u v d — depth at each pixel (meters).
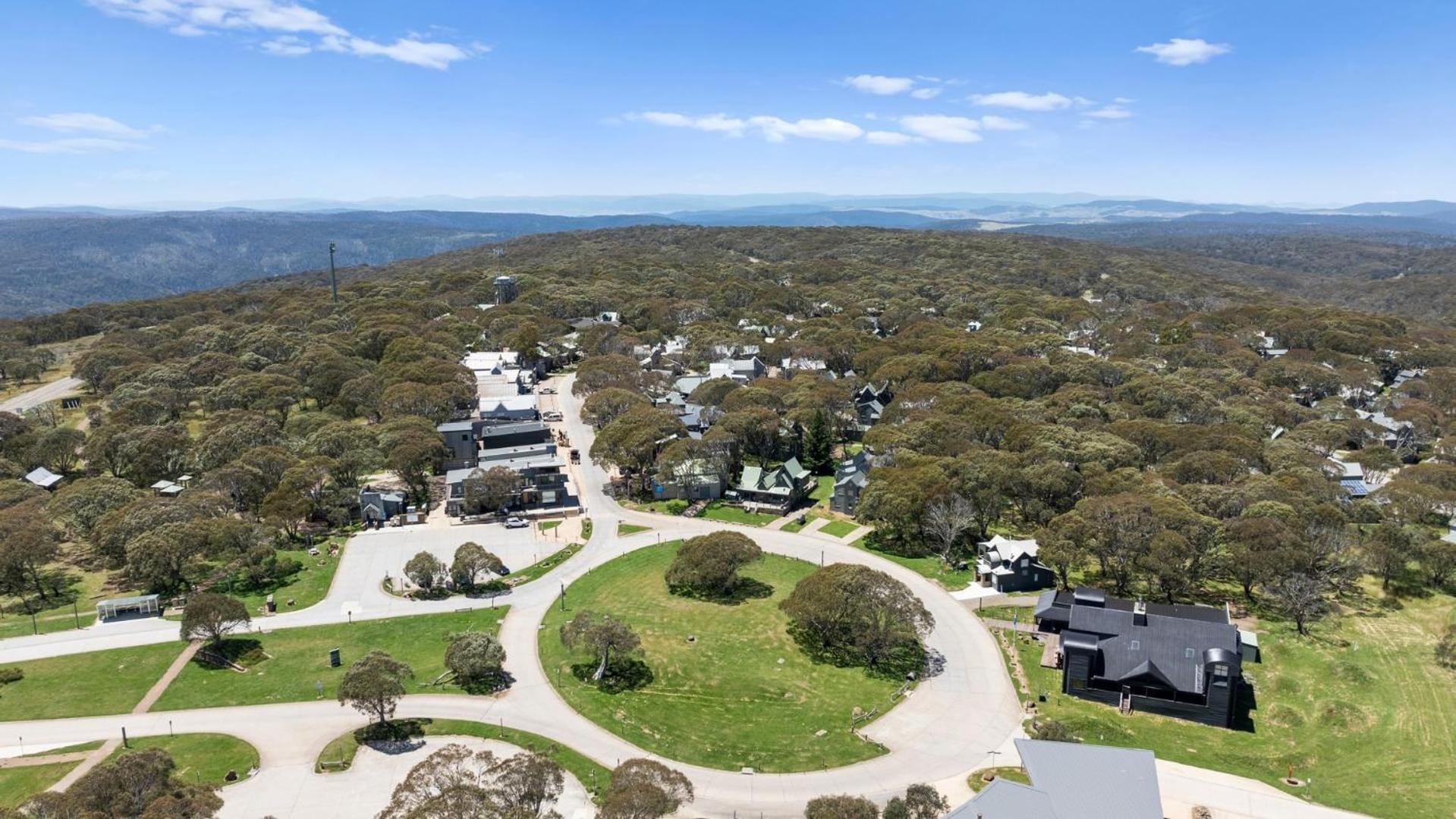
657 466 141.88
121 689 81.38
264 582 107.75
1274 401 177.62
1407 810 63.91
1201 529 100.25
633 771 57.59
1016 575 106.00
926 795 59.44
